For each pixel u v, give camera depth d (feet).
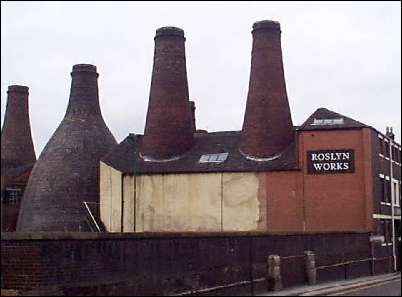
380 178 134.92
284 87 143.54
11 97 186.09
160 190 139.23
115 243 55.83
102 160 148.36
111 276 55.16
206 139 150.00
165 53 150.41
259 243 77.00
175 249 62.85
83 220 149.38
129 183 142.31
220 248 69.46
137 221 140.36
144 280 58.59
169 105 148.15
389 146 144.97
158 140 146.51
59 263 50.75
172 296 61.41
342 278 102.17
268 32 143.23
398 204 151.94
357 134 128.06
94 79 165.78
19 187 172.86
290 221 129.80
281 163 133.28
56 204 151.43
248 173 133.80
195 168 138.10
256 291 74.95
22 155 184.14
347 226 126.11
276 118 139.95
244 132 141.28
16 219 170.30
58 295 50.29
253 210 132.36
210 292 66.85
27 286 49.14
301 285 85.71
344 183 127.44
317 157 129.59
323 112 134.62
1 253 49.73
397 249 144.97
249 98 142.61
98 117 164.96
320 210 128.26
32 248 49.42
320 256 93.50
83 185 153.58
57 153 156.56
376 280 101.04
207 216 135.23
